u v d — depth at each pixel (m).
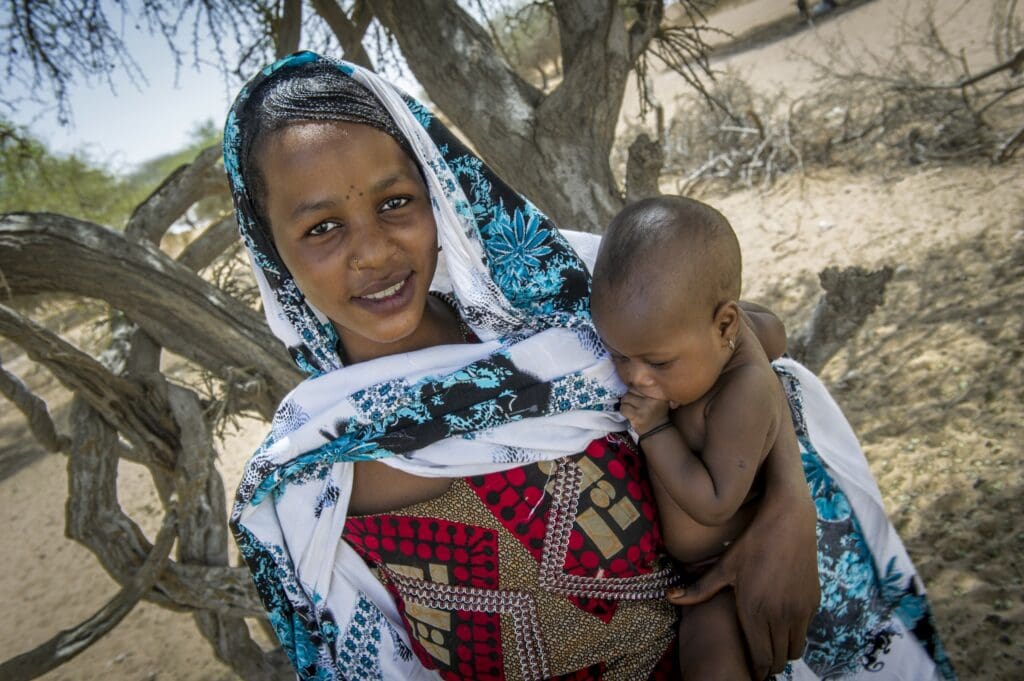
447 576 1.38
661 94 13.09
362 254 1.23
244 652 3.39
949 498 4.63
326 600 1.47
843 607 1.58
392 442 1.34
